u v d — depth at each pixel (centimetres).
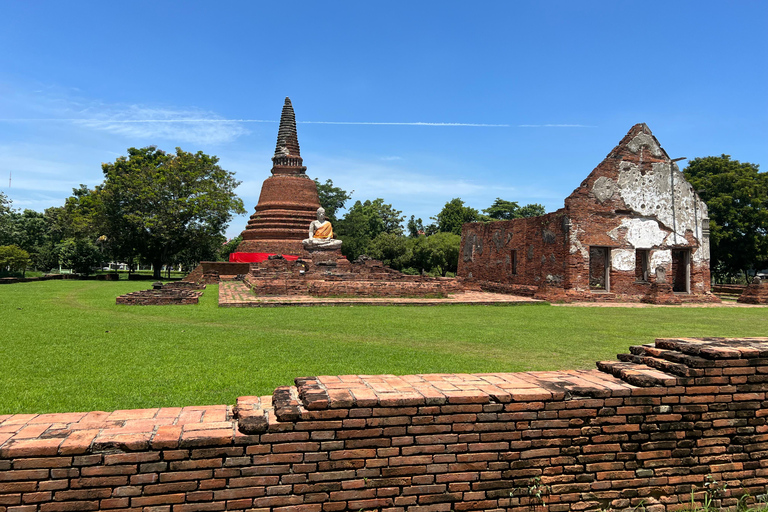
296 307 1923
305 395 439
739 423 500
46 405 656
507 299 2338
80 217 4612
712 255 3647
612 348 1112
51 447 379
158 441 394
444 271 6103
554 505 464
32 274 5916
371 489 434
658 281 2617
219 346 1065
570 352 1061
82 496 384
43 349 1009
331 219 7181
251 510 412
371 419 434
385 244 5994
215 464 406
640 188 2623
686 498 485
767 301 2405
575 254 2522
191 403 673
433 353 1026
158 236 4459
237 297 2162
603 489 474
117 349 1020
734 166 3681
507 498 456
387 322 1508
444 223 7281
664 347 555
